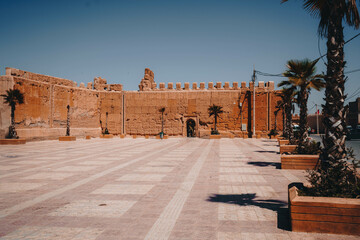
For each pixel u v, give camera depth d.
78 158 16.38
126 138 44.25
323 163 6.90
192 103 46.62
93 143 30.67
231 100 45.50
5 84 29.58
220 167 12.78
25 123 31.89
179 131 46.94
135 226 5.38
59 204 6.89
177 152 20.22
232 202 6.98
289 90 20.05
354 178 5.84
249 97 45.12
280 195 7.64
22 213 6.20
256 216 5.89
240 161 14.93
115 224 5.50
